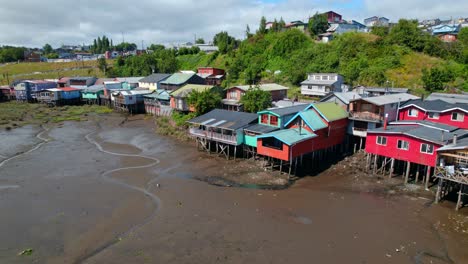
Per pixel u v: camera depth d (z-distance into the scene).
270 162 40.34
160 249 22.91
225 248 22.98
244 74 88.19
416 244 23.53
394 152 35.00
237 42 121.69
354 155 41.91
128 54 168.50
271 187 34.22
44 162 42.81
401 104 44.25
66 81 104.69
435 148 31.75
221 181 36.00
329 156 42.38
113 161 43.16
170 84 81.81
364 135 41.28
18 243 23.98
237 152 44.19
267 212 28.50
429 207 29.14
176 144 50.81
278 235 24.77
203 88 66.69
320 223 26.59
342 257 22.05
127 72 122.75
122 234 25.00
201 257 21.95
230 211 28.67
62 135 58.59
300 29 101.75
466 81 61.84
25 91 98.56
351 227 25.95
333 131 41.00
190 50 126.19
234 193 32.66
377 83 66.81
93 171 39.25
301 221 26.94
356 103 42.62
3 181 36.06
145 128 63.44
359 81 69.62
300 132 37.94
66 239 24.44
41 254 22.62
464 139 32.53
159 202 30.62
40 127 65.62
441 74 61.12
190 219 27.22
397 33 79.00
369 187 33.81
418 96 51.69
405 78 67.19
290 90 72.38
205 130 45.81
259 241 23.91
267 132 39.56
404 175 36.44
